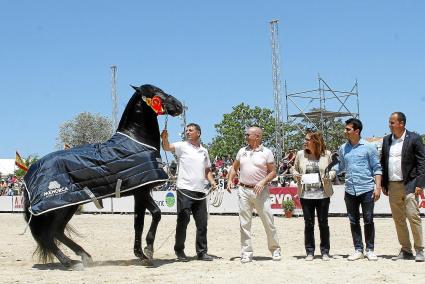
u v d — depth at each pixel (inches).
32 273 307.6
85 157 317.1
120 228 645.3
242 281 265.4
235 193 831.7
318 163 335.3
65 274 301.4
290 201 751.1
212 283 262.5
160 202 914.1
